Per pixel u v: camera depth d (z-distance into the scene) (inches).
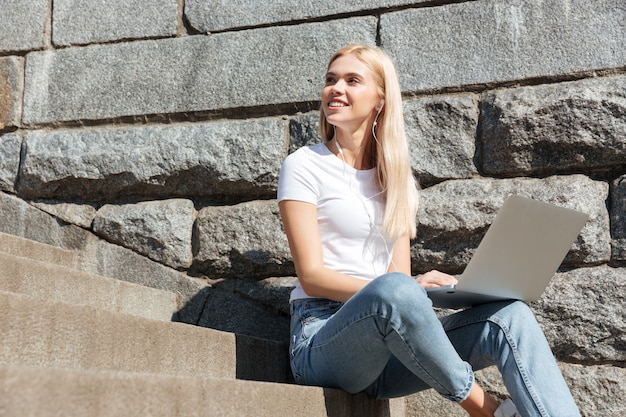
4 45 173.2
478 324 106.7
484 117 145.9
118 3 169.6
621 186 137.7
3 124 169.5
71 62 169.6
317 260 109.5
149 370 104.4
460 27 150.5
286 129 154.9
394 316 94.3
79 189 163.0
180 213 156.7
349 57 121.1
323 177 115.6
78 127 167.5
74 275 126.0
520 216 97.6
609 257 136.6
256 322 150.6
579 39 144.1
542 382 100.1
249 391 81.3
